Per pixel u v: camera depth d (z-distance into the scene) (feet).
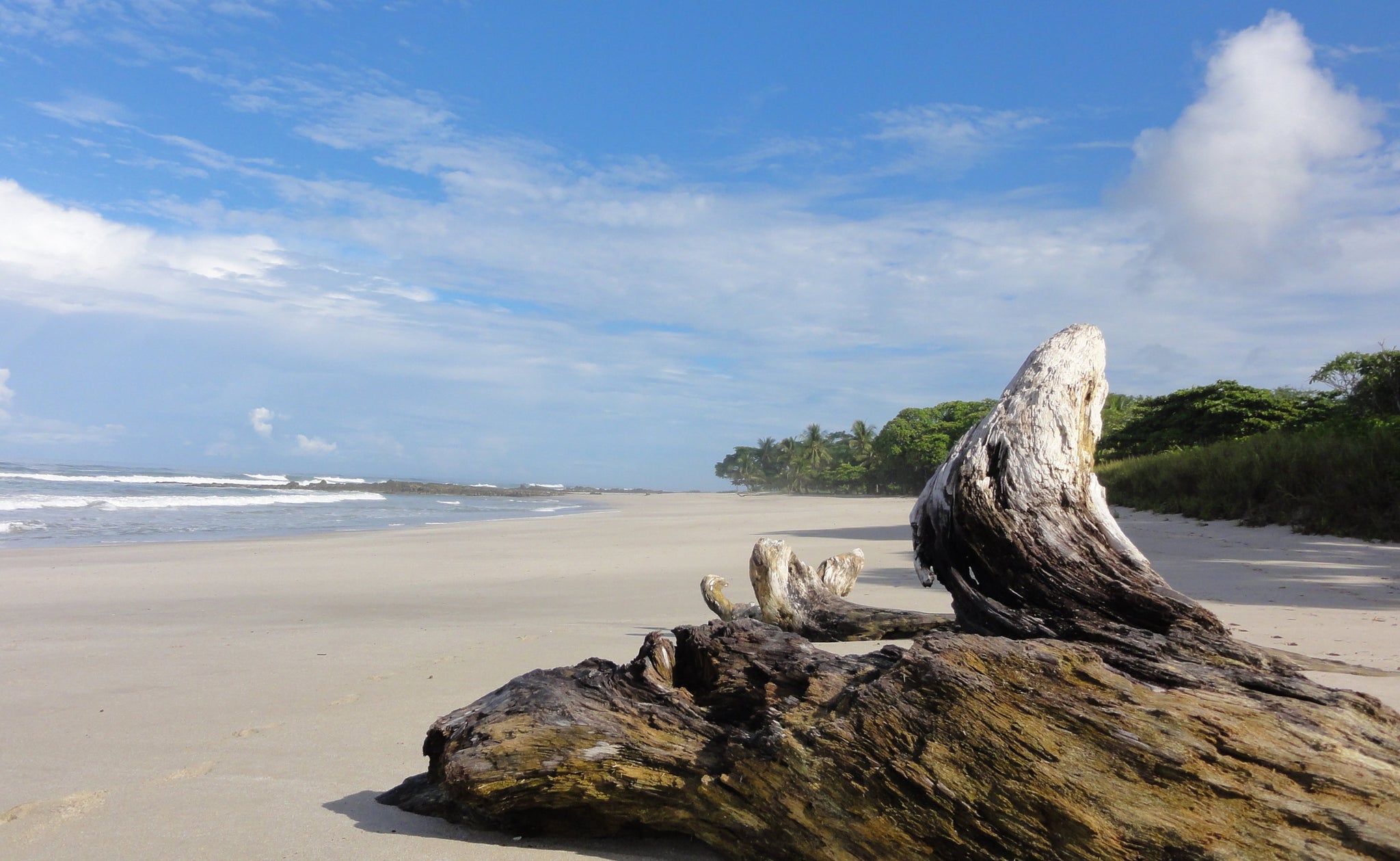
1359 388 104.73
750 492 525.75
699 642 10.35
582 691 9.90
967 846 7.30
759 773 8.31
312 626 26.50
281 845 9.30
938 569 12.63
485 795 9.30
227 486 212.64
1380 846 6.08
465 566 47.39
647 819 9.18
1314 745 6.98
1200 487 66.80
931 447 266.57
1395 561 38.60
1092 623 10.93
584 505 195.52
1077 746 7.29
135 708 16.08
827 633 15.02
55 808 10.53
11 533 70.85
